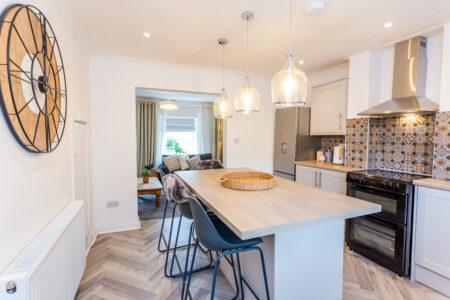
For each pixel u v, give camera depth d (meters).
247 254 1.63
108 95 3.02
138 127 6.57
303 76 1.64
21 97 1.03
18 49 1.01
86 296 1.78
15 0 1.04
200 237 1.31
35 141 1.16
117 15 1.99
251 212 1.23
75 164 2.04
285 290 1.36
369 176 2.31
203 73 3.58
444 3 1.78
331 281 1.51
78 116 2.12
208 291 1.84
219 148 7.35
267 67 3.50
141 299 1.75
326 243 1.47
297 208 1.30
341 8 1.87
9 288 0.83
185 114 7.16
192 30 2.28
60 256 1.23
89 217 2.55
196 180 2.15
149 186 4.18
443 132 2.06
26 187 1.12
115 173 3.07
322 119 3.44
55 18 1.60
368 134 2.78
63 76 1.68
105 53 2.90
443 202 1.81
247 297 1.65
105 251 2.50
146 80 3.22
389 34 2.34
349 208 1.30
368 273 2.10
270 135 4.20
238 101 2.21
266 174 2.13
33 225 1.19
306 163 3.42
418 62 2.31
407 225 2.00
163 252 2.49
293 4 1.82
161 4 1.83
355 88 2.91
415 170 2.53
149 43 2.60
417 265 1.98
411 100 2.31
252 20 2.08
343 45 2.63
